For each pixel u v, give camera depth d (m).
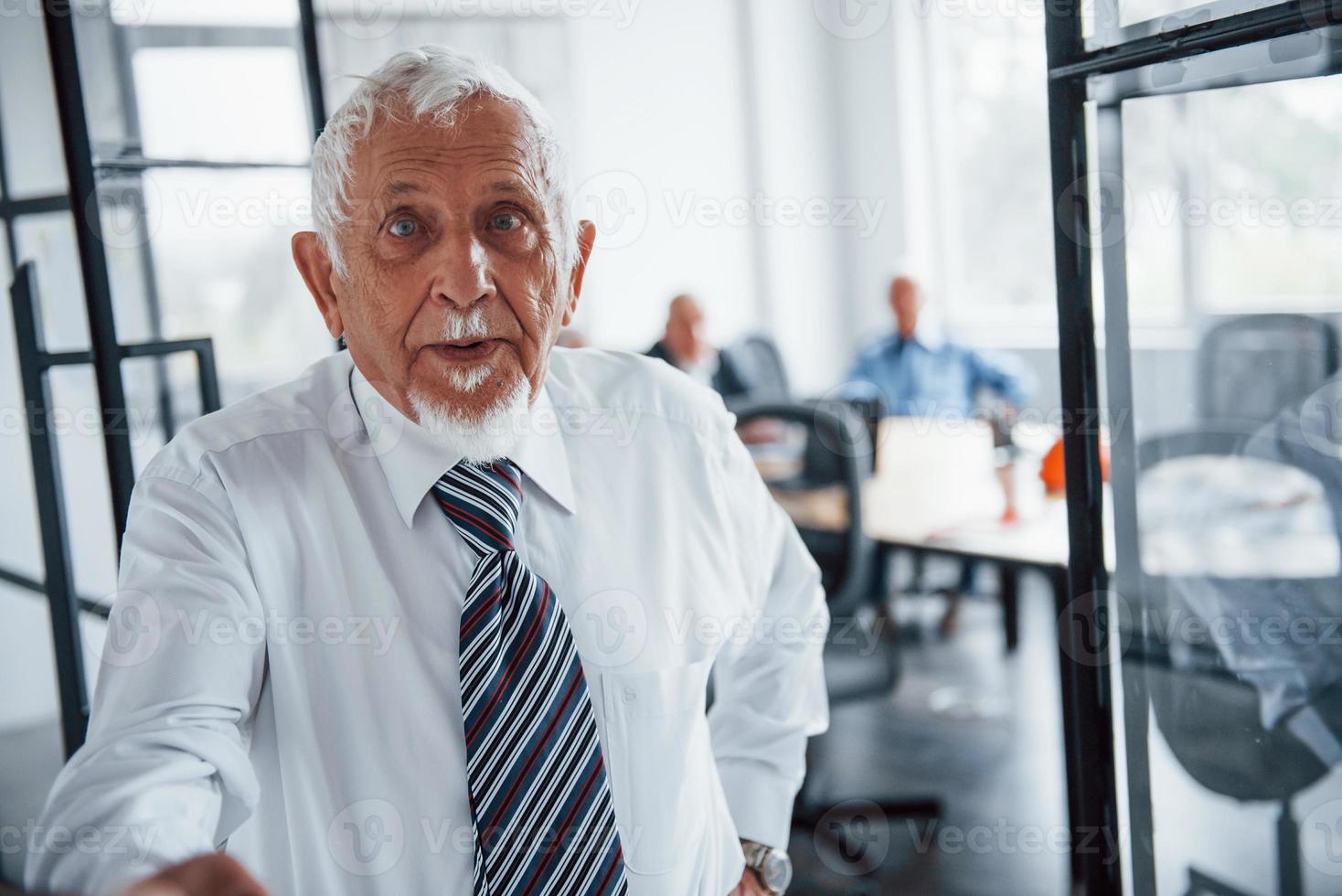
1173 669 1.11
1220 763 1.12
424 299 0.98
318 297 1.08
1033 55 5.80
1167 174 1.07
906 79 6.38
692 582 1.17
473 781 0.98
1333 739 1.15
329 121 1.00
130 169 1.43
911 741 3.31
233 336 4.80
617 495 1.16
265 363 4.87
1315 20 0.81
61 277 1.63
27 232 1.67
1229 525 1.13
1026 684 3.70
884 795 2.89
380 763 1.00
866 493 3.13
